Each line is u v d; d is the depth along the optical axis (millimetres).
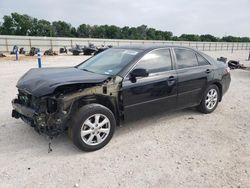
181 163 3568
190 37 106562
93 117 3830
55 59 24156
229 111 6062
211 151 3951
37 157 3650
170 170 3387
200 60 5496
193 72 5168
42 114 3576
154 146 4078
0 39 44750
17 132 4453
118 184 3061
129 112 4254
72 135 3695
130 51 4723
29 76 4305
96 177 3195
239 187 3051
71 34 103250
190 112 5859
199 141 4305
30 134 4387
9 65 16688
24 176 3178
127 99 4160
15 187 2955
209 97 5719
